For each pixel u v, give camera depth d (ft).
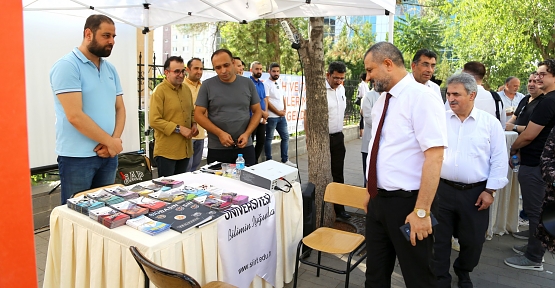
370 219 7.84
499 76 53.62
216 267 7.41
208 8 14.20
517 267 11.45
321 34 12.87
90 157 9.50
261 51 37.81
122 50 15.76
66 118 9.16
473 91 9.00
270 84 21.95
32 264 2.55
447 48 90.17
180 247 6.63
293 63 41.37
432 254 6.95
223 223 7.36
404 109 6.75
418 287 7.07
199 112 11.83
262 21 37.17
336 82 14.30
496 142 9.12
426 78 12.09
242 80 12.26
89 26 9.00
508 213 14.05
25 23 12.78
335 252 8.71
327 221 13.43
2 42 2.28
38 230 12.84
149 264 5.35
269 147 22.35
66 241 7.43
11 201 2.41
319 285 10.06
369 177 7.32
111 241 6.64
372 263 7.91
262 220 8.42
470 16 53.98
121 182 14.28
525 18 46.34
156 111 12.77
